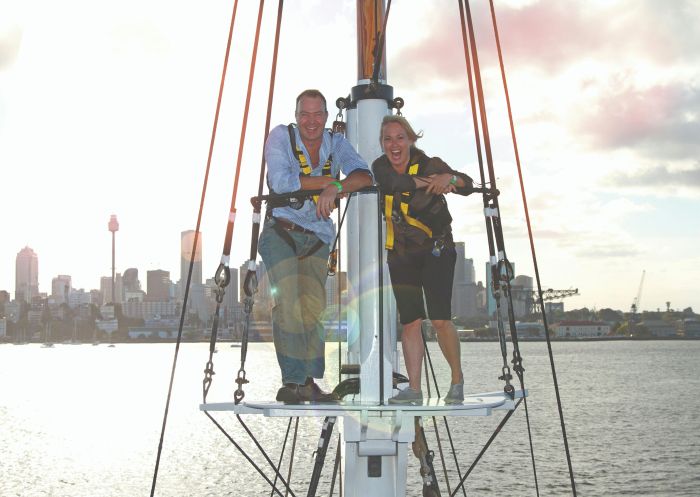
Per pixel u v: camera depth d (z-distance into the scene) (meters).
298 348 5.42
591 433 75.75
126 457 66.12
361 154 6.13
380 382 5.06
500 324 5.10
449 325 5.32
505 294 5.10
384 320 5.58
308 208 5.55
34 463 64.38
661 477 52.81
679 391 132.25
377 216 5.46
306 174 5.38
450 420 84.19
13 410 111.62
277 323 5.43
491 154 5.20
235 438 76.00
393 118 5.33
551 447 66.00
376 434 5.57
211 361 5.02
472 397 5.34
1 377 198.38
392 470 5.70
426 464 6.21
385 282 5.62
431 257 5.37
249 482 52.78
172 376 5.34
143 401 123.94
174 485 52.84
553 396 121.56
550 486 49.81
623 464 57.88
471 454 61.50
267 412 4.73
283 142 5.36
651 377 172.62
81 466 62.31
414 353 5.49
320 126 5.36
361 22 6.44
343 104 6.42
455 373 5.26
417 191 5.35
